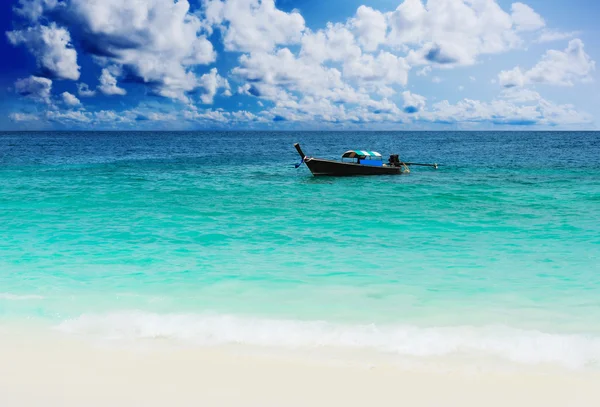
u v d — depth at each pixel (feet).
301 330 23.81
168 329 23.95
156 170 137.39
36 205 69.36
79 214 61.82
